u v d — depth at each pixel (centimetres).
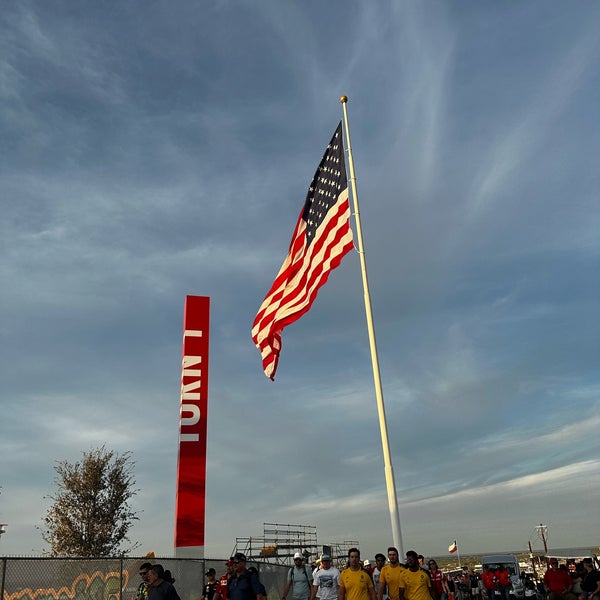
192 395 2917
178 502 2738
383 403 1473
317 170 1952
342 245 1661
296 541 3841
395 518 1350
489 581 2812
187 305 3052
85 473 3291
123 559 1451
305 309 1812
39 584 1327
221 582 1553
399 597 1077
